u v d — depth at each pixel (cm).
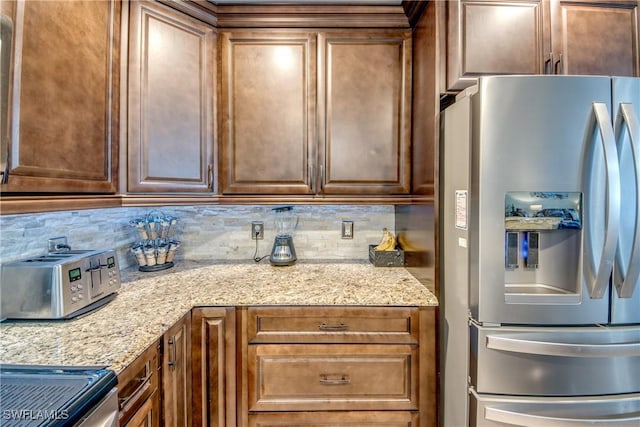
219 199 157
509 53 131
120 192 127
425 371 128
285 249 180
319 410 129
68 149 100
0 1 77
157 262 171
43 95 90
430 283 135
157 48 137
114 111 124
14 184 80
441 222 135
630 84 104
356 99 157
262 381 129
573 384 107
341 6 153
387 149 157
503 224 106
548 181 104
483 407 108
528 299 106
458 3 129
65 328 97
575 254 109
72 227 134
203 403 127
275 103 157
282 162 158
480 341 108
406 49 156
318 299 128
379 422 129
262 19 156
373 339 128
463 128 116
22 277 99
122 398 83
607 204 100
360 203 159
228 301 127
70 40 101
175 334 113
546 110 104
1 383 70
